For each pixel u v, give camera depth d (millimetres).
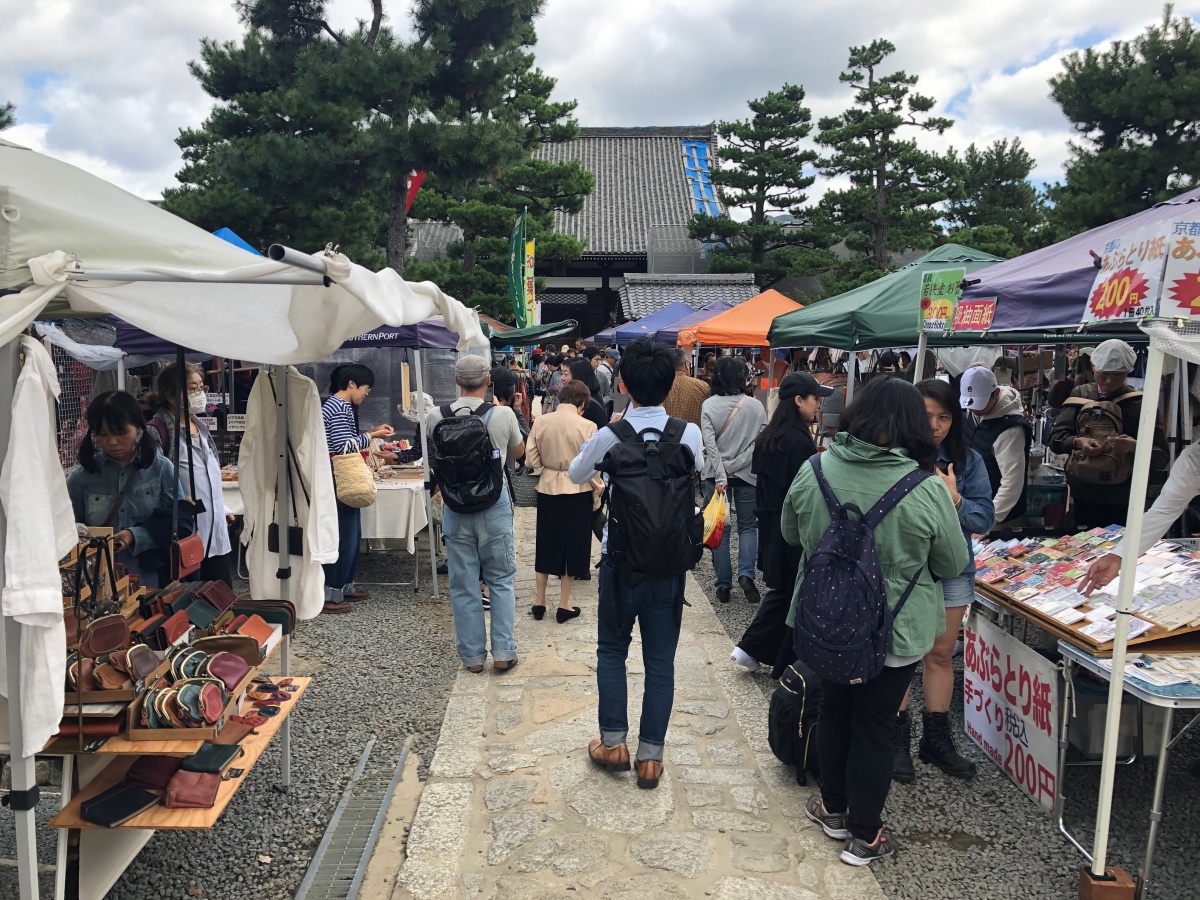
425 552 7605
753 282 24375
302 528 3445
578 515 5355
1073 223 14531
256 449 3445
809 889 2703
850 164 20484
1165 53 13398
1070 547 3773
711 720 3992
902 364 11320
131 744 2369
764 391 11617
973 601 3436
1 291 2039
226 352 2738
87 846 2312
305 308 2818
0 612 1993
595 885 2721
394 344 6234
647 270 30891
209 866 2891
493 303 18469
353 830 3096
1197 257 2285
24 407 1947
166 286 2451
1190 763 3611
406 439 8992
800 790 3350
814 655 2605
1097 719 3256
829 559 2641
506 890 2695
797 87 22828
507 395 5555
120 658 2449
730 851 2914
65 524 2117
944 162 20094
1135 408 4625
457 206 17016
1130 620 2734
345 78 11078
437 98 11844
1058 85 14281
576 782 3381
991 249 19016
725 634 5270
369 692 4406
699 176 36531
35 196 2043
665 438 3150
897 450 2678
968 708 3826
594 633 5266
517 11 11711
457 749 3680
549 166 17938
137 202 2496
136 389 8570
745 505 6027
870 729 2768
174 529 3260
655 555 3041
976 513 3230
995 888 2758
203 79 12297
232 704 2551
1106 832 2592
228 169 11656
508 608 4586
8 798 2344
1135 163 13445
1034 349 9453
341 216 13172
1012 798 3311
